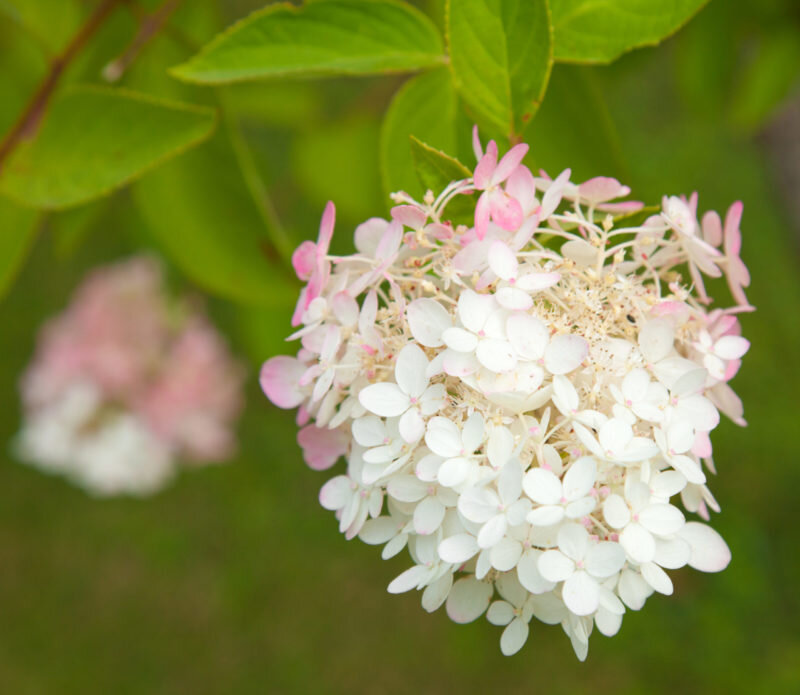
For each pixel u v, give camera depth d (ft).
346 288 2.27
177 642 6.76
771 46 3.57
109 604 6.91
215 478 7.27
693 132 7.77
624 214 2.31
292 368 2.33
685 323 2.30
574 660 6.35
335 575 6.90
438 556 2.20
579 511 2.11
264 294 2.79
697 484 2.21
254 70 2.42
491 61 2.32
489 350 2.16
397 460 2.20
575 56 2.39
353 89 6.97
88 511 7.22
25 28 2.73
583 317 2.25
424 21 2.42
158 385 5.01
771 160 5.67
